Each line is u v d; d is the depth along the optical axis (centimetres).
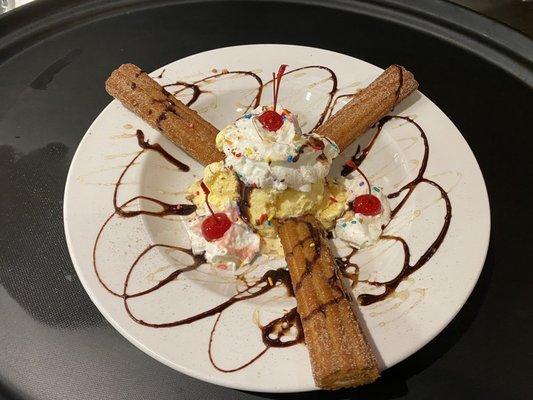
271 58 39
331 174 35
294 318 26
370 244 31
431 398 26
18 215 33
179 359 24
